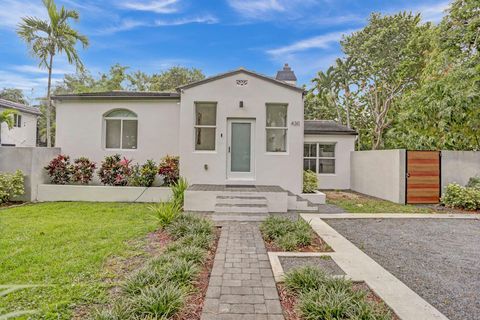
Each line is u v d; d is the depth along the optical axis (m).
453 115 10.57
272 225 5.95
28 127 20.97
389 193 10.63
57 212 7.81
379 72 21.45
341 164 14.27
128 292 3.18
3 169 9.50
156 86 30.77
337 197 11.64
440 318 2.84
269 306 3.02
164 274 3.49
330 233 6.07
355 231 6.42
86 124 11.17
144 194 9.64
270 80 9.85
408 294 3.34
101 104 11.16
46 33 13.24
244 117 9.86
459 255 4.88
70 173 10.08
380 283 3.62
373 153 11.84
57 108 11.22
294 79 14.52
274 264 4.23
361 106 25.66
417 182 10.00
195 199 8.39
